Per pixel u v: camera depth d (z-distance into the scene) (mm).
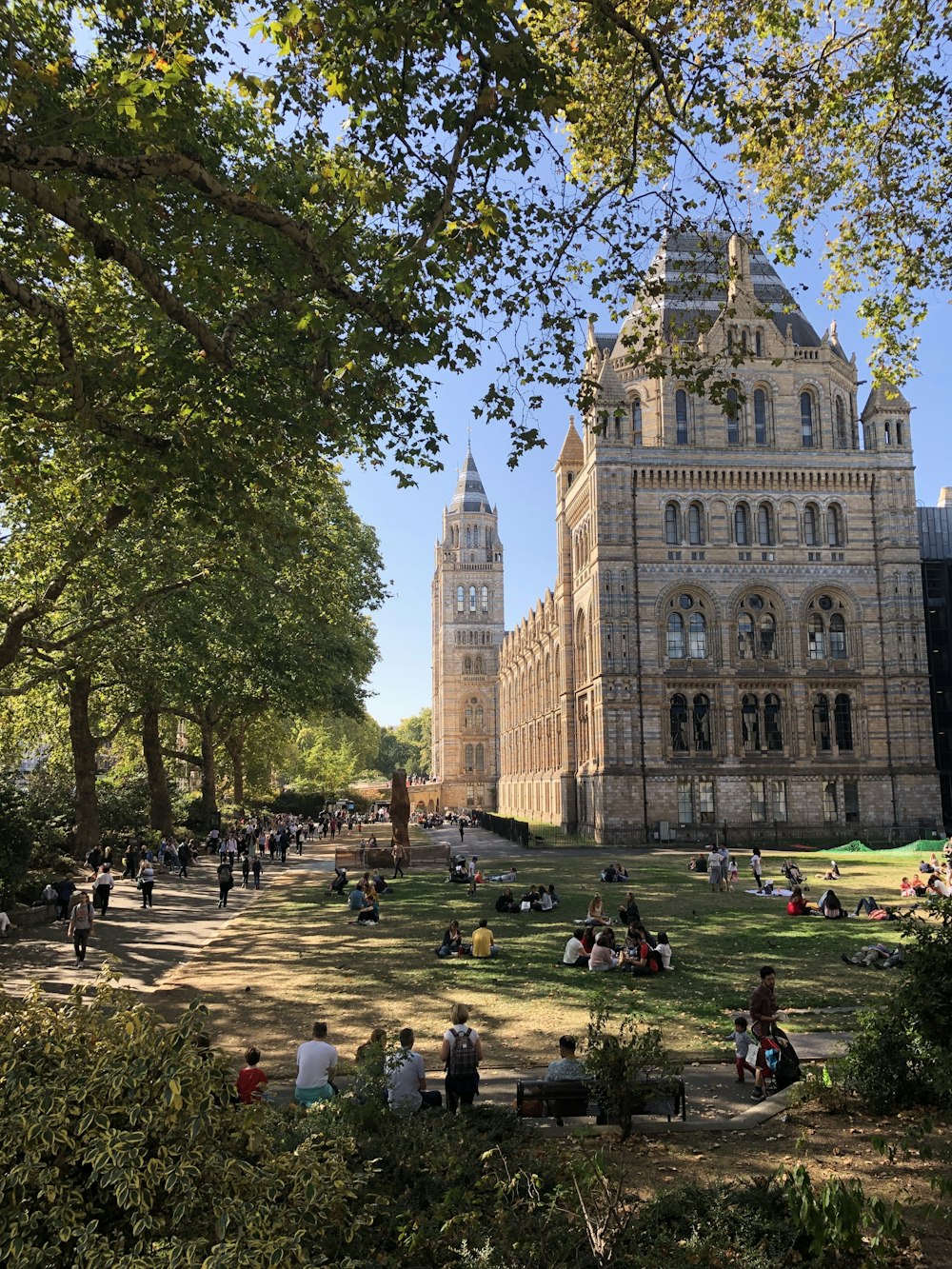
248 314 15750
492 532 170375
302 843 73375
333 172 14594
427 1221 8156
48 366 17359
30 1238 5812
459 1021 13430
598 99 19234
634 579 67625
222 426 16734
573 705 78375
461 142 13234
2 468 19156
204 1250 5797
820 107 19312
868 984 21406
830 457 70188
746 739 67750
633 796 65562
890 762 67812
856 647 69000
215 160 16594
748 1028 17141
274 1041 17469
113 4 14055
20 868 32406
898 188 20188
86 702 45344
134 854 47375
